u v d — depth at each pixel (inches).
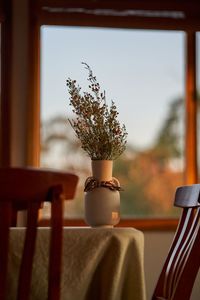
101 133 79.6
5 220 55.2
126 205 142.3
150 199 143.5
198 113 146.9
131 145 144.0
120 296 67.9
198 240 69.6
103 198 77.9
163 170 144.9
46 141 140.3
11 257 64.9
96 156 79.5
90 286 67.0
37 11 139.3
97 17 141.5
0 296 54.6
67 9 140.6
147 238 137.6
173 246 84.4
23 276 57.3
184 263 72.0
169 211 142.9
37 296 65.1
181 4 144.5
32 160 137.0
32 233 57.2
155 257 136.9
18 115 137.6
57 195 56.2
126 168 143.6
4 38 138.5
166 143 145.3
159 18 143.6
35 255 65.3
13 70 138.3
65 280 65.1
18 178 55.7
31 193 56.1
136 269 67.6
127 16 142.6
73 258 65.6
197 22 145.1
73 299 65.1
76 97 81.8
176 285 71.2
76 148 140.7
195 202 77.7
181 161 145.8
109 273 66.3
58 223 56.2
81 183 139.9
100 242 66.1
